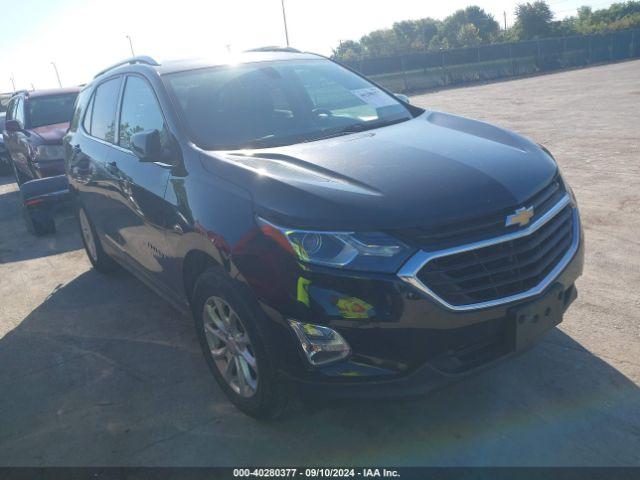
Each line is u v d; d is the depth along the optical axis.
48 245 6.81
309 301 2.46
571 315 3.80
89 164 4.71
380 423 2.95
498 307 2.49
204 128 3.43
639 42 40.75
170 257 3.44
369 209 2.44
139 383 3.54
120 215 4.20
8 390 3.62
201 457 2.83
